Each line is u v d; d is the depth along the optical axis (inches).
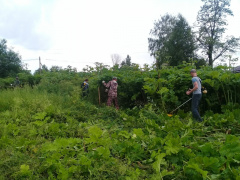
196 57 1197.7
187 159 105.7
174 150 104.0
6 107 232.8
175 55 1163.3
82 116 223.5
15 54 1622.8
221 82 245.3
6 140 129.0
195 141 139.6
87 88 391.2
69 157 106.8
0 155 109.1
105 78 374.3
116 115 238.4
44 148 113.4
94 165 97.3
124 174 95.0
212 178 86.2
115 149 118.9
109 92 337.1
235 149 102.3
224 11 1262.3
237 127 174.4
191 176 89.9
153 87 264.1
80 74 625.0
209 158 95.6
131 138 134.0
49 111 209.2
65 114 221.3
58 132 160.6
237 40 1194.0
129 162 103.4
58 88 421.1
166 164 99.2
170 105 259.1
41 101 237.3
